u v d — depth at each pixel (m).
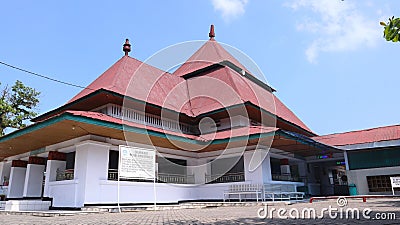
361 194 19.45
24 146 14.27
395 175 18.80
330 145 19.52
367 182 19.52
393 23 4.09
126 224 6.08
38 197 14.80
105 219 7.46
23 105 25.94
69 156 14.30
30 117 25.56
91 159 11.95
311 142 15.80
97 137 12.43
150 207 11.46
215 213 8.67
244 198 14.84
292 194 16.94
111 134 12.37
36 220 7.62
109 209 10.55
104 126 11.03
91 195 11.59
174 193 14.66
